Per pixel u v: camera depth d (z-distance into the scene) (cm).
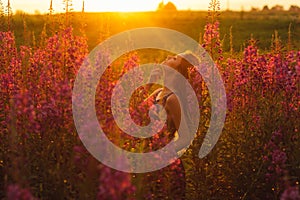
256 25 4331
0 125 595
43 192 498
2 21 713
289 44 737
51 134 518
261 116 660
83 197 459
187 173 636
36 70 632
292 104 645
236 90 686
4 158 555
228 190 628
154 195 511
